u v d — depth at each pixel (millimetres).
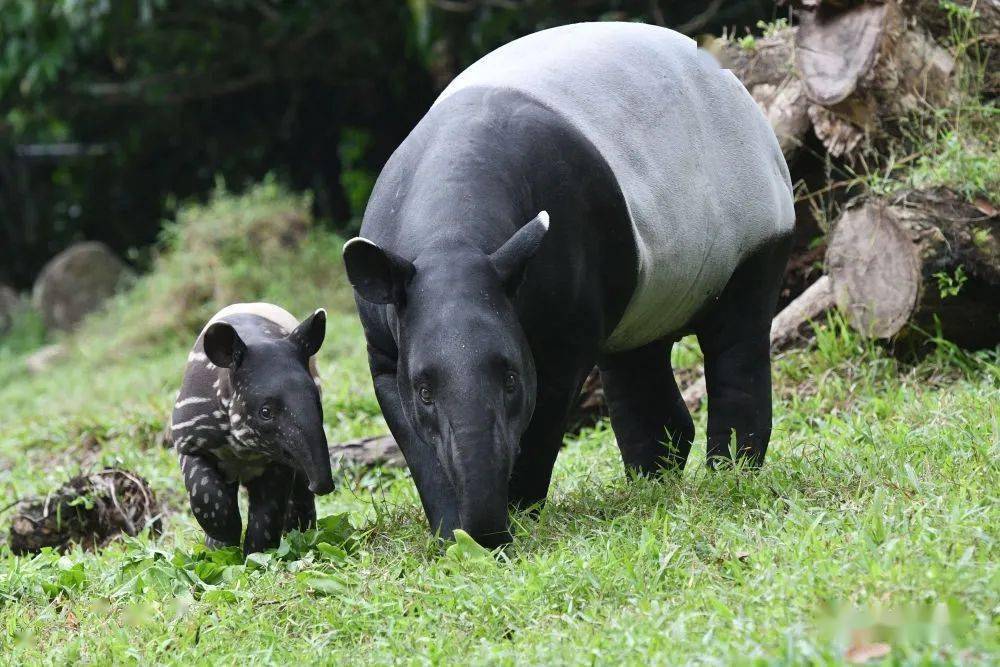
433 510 12555
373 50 45812
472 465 11070
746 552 11352
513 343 11602
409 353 11633
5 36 46281
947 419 15289
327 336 33125
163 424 24562
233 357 13164
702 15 35188
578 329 12977
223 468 14258
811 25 20219
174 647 11477
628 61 14047
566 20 39375
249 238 40969
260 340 13445
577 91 13477
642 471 15781
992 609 9375
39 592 13188
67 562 13836
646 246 13500
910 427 15414
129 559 13680
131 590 12867
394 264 11742
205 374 13875
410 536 13320
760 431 15023
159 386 30688
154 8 46094
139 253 52812
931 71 19844
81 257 47469
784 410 18312
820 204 21688
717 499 12938
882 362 18766
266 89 52469
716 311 15156
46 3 44406
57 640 12000
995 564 10117
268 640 11203
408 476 18641
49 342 46562
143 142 53250
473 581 11359
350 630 11211
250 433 13156
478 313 11492
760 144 15133
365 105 51469
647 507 13125
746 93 15383
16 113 50906
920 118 19844
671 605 10547
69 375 37750
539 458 13320
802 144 21203
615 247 13211
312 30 45688
